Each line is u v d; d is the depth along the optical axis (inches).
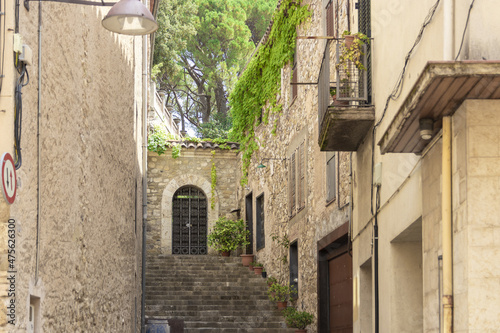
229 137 939.3
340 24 483.2
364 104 354.9
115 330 385.4
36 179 224.5
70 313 275.1
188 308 698.8
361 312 390.6
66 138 269.4
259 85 798.5
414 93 203.3
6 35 201.5
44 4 236.4
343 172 480.1
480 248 199.3
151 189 910.4
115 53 390.9
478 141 201.6
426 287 247.8
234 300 716.0
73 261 280.7
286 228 693.3
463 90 195.8
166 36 1092.5
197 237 930.1
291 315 589.0
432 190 237.5
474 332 197.0
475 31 195.3
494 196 200.4
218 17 1309.1
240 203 906.7
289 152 676.7
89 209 314.3
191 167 923.4
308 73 598.2
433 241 236.5
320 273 553.3
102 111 349.4
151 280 775.1
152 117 899.4
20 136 205.9
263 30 1393.9
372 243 350.6
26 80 213.3
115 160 390.6
